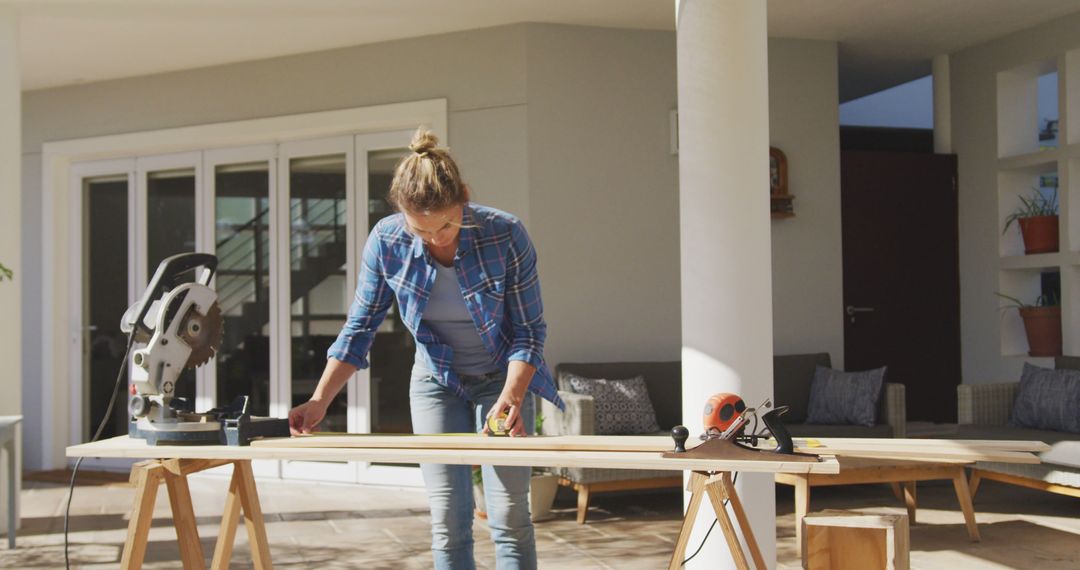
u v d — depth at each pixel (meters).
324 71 6.78
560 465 2.33
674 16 6.23
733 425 2.37
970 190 7.46
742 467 2.26
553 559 4.59
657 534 5.12
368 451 2.44
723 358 3.27
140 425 2.73
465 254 2.68
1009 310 7.24
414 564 4.55
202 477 7.17
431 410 2.84
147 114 7.27
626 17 6.24
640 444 2.52
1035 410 5.88
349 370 2.85
